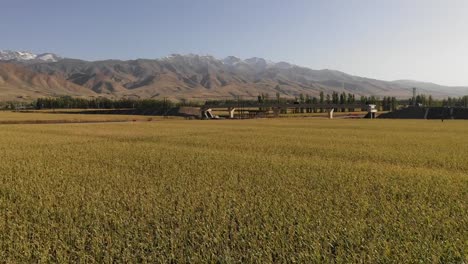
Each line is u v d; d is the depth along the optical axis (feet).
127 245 34.42
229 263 30.89
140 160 96.89
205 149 126.31
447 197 55.62
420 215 44.27
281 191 58.44
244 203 49.19
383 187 62.85
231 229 38.29
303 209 46.83
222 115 575.79
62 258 32.22
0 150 120.37
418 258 31.58
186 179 69.41
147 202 50.39
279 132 227.61
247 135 199.93
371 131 242.37
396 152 122.31
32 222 42.32
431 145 148.05
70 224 40.88
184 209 46.32
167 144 145.59
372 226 39.65
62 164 89.10
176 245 34.35
